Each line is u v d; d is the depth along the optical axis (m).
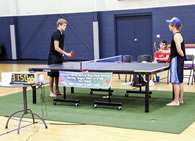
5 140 3.75
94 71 5.09
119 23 12.37
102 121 4.39
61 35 5.97
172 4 11.06
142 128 4.01
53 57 6.05
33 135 3.89
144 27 11.91
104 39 12.64
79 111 4.99
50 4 13.52
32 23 14.09
